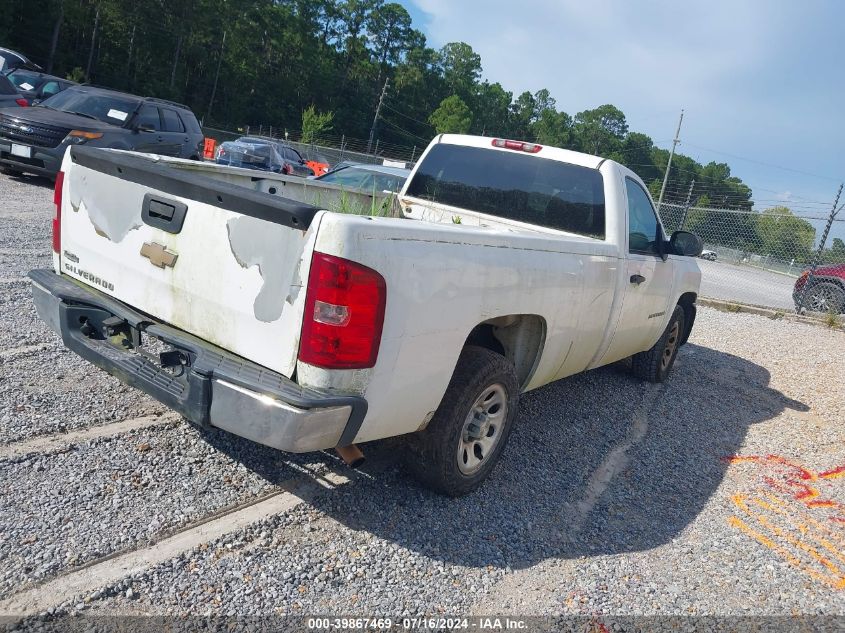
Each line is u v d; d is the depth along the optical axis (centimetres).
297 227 264
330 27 11375
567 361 442
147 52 7769
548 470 429
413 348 293
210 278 291
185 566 273
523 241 354
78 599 244
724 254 2480
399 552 309
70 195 357
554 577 313
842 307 1266
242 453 371
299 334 266
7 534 271
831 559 368
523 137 13750
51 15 6588
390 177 941
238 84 8981
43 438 348
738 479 464
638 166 12519
